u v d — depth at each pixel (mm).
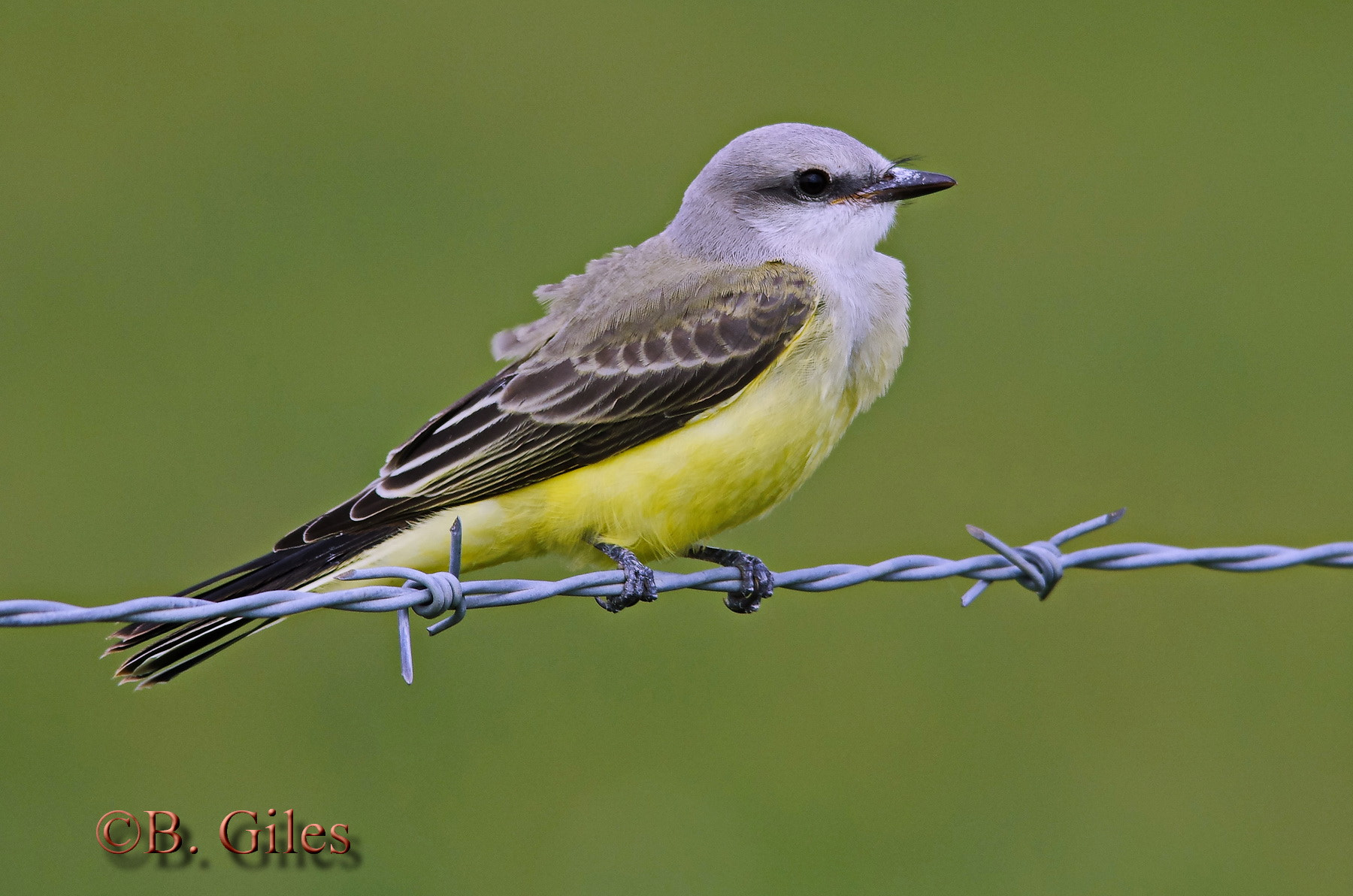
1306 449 12406
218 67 15344
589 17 16469
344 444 12039
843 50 16172
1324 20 17203
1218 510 11883
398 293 13188
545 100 15258
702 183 8055
